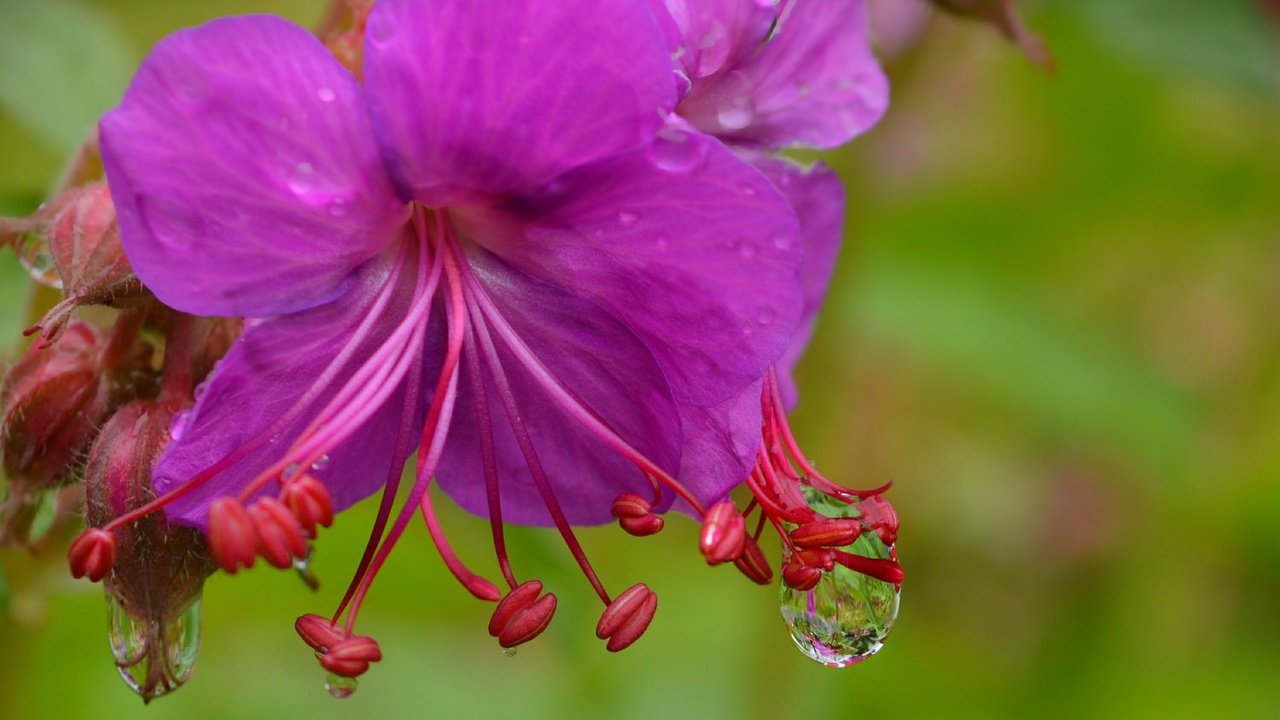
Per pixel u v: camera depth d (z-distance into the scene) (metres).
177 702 0.19
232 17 0.14
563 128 0.15
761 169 0.16
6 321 0.17
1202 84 0.20
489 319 0.15
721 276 0.15
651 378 0.15
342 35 0.16
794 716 0.19
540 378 0.15
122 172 0.14
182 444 0.15
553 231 0.15
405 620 0.19
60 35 0.18
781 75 0.16
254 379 0.15
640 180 0.15
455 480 0.16
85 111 0.18
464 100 0.15
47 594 0.17
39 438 0.16
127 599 0.15
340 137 0.15
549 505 0.15
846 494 0.16
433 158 0.15
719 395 0.15
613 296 0.15
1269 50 0.19
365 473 0.16
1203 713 0.19
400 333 0.15
